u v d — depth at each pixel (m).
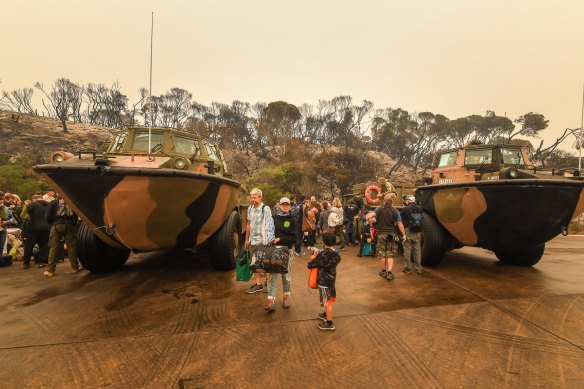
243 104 85.19
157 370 2.76
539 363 2.90
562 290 5.19
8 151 56.91
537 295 4.91
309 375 2.69
